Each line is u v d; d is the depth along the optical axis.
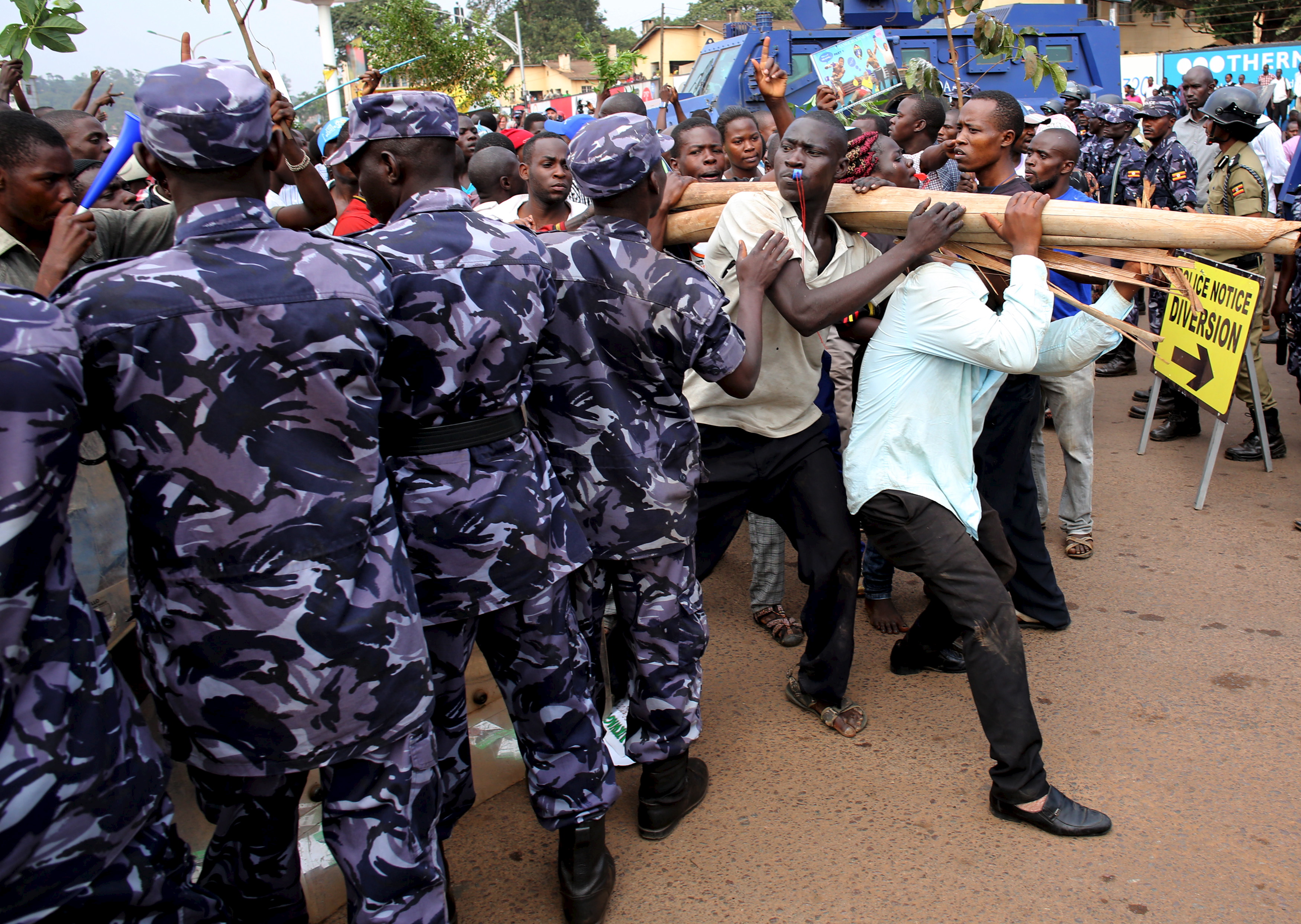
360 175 2.00
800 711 3.10
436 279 1.81
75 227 2.12
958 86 4.88
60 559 1.44
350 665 1.63
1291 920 2.14
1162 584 3.84
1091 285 3.52
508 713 2.57
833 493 2.77
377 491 1.70
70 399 1.37
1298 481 4.85
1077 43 10.27
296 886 2.03
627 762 2.87
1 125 2.27
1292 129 10.59
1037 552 3.42
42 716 1.37
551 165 3.60
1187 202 5.98
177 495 1.53
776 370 2.68
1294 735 2.82
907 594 3.95
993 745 2.45
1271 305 5.91
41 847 1.38
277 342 1.54
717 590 4.08
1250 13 22.30
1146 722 2.92
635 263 2.17
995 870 2.34
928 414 2.54
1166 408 5.86
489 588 1.97
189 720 1.62
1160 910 2.19
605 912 2.27
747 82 9.19
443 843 2.55
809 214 2.56
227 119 1.51
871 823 2.54
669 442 2.33
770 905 2.27
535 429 2.32
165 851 1.62
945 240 2.43
